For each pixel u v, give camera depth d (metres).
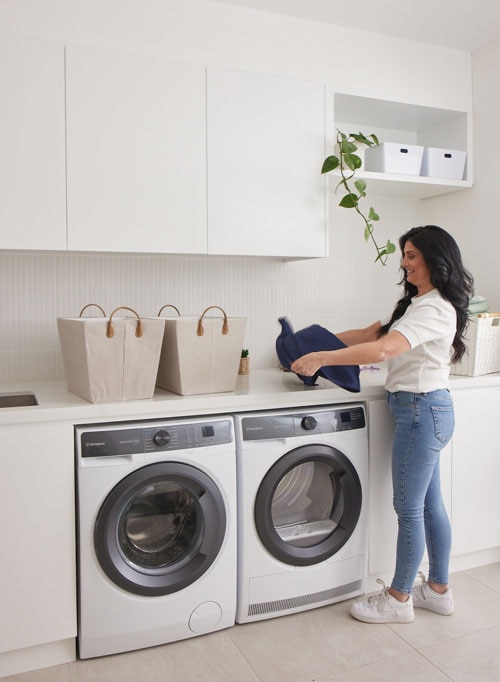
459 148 3.06
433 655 2.01
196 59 2.39
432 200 3.30
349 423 2.32
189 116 2.34
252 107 2.45
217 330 2.17
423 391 2.14
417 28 2.72
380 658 2.00
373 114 3.00
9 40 2.06
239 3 2.45
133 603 2.00
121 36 2.27
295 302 3.04
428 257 2.14
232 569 2.14
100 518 1.93
